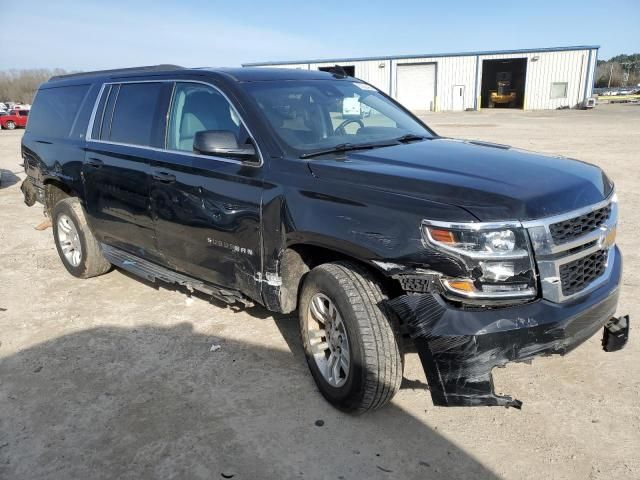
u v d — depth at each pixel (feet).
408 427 10.59
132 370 12.91
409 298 9.13
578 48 143.43
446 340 8.71
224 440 10.32
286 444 10.16
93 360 13.42
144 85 15.38
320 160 11.21
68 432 10.71
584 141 60.03
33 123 20.45
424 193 9.39
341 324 10.52
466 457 9.71
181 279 14.60
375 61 163.73
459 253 8.68
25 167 20.81
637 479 9.05
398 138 13.35
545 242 8.86
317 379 11.48
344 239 9.91
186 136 13.67
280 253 11.25
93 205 16.98
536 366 12.48
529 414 10.84
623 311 14.99
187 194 13.14
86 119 17.29
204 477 9.39
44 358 13.60
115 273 19.75
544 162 11.22
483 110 154.61
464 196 9.11
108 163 15.83
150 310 16.31
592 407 10.97
